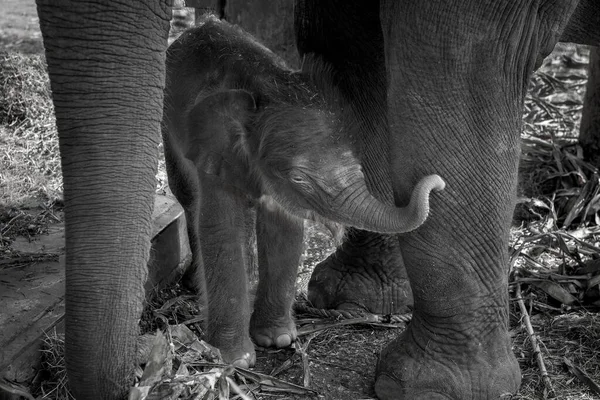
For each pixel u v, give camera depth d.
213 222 3.48
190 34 3.82
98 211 2.35
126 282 2.41
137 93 2.34
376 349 3.85
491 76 3.02
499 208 3.17
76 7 2.24
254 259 4.25
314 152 3.12
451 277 3.20
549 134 6.32
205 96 3.53
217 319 3.56
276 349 3.82
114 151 2.33
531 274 4.34
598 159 5.45
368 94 3.85
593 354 3.76
